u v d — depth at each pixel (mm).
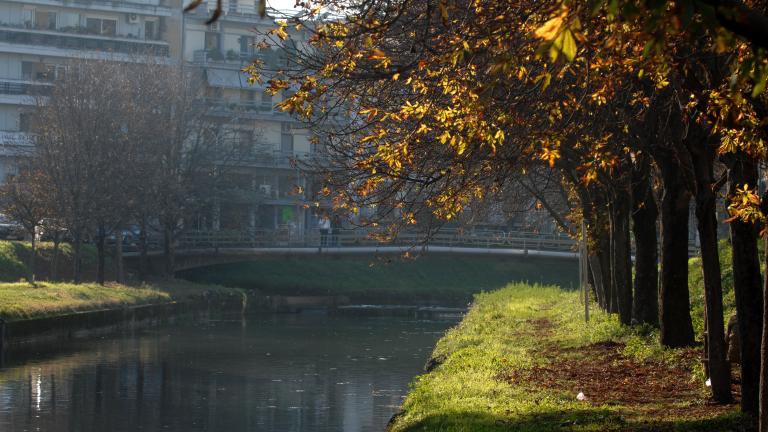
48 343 41000
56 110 56406
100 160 56094
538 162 19781
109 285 57250
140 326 51594
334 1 15023
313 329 52469
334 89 17094
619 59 11680
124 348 40500
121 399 27688
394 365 36188
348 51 13539
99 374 32531
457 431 14609
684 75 12656
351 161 22281
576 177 29266
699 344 21703
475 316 41688
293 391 29562
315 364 36312
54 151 55500
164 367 34781
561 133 13391
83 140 55688
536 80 8711
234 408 26500
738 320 13969
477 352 26016
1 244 61062
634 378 19797
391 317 63625
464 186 16266
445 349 29406
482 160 17562
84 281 62344
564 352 25359
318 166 21938
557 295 52750
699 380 18438
